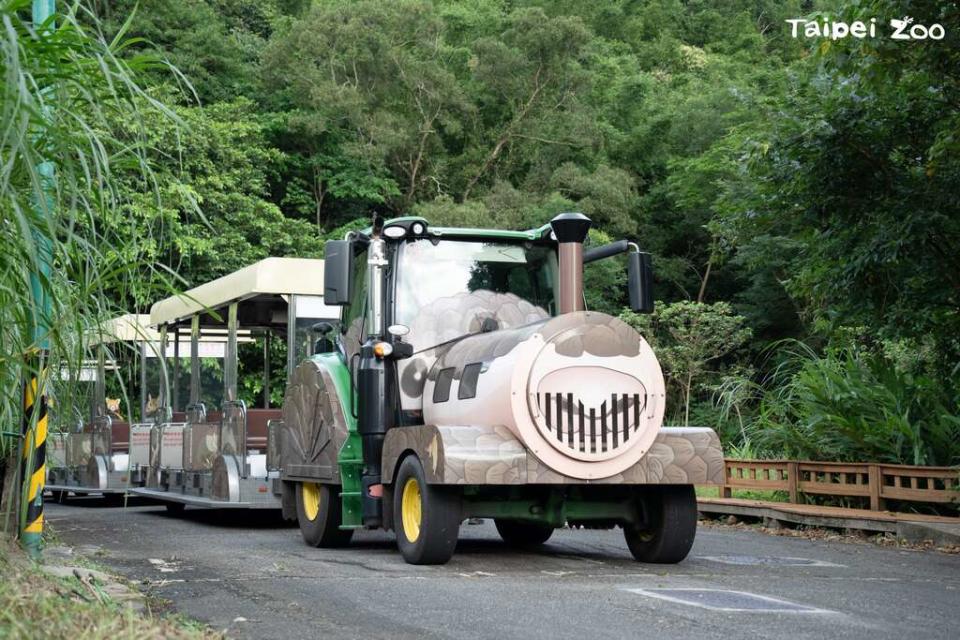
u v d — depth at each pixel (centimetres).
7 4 524
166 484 1634
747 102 1634
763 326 3662
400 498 956
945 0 1166
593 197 3822
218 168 3219
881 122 1348
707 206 3769
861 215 1375
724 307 2947
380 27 3925
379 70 3850
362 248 1103
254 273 1365
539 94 4047
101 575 771
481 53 3941
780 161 1389
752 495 1656
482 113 4178
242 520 1528
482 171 4009
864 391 1552
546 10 4866
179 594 754
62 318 572
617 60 4778
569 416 899
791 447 1630
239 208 3141
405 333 1026
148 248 597
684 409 2984
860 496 1433
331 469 1066
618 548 1126
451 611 688
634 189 4172
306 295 1375
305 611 686
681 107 4203
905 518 1238
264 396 1518
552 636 609
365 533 1291
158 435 1677
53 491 2144
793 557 1049
